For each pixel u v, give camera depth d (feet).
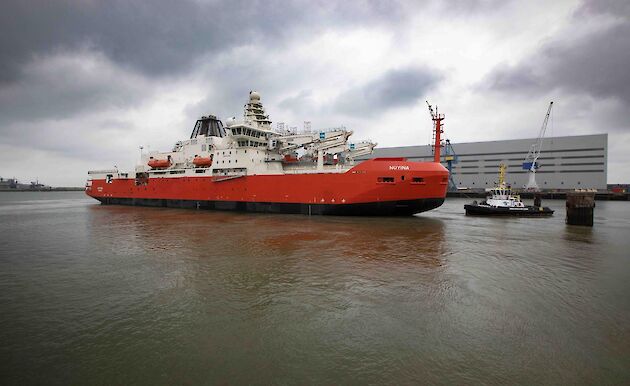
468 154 342.85
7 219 113.19
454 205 199.82
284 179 114.62
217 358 22.84
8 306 32.32
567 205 97.45
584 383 19.80
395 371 21.08
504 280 39.60
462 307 31.37
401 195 97.45
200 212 125.80
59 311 31.07
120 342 25.14
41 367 21.83
